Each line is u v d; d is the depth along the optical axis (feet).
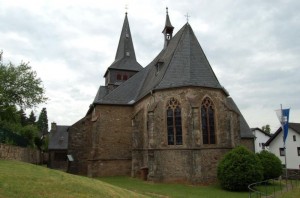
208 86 87.81
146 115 97.66
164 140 86.69
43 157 201.98
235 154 73.61
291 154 149.79
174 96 87.97
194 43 97.35
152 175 84.43
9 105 117.80
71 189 41.63
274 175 90.84
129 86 118.11
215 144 85.46
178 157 83.71
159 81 91.97
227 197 63.31
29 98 126.93
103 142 106.32
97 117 107.96
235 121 97.81
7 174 42.78
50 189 39.17
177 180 82.38
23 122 278.46
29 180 41.50
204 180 80.69
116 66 159.43
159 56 119.55
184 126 84.74
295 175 108.47
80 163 121.29
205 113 86.48
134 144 98.53
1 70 119.85
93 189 45.01
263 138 202.49
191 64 91.40
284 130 86.28
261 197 63.98
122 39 168.35
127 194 51.72
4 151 76.07
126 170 106.01
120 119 110.11
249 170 71.05
